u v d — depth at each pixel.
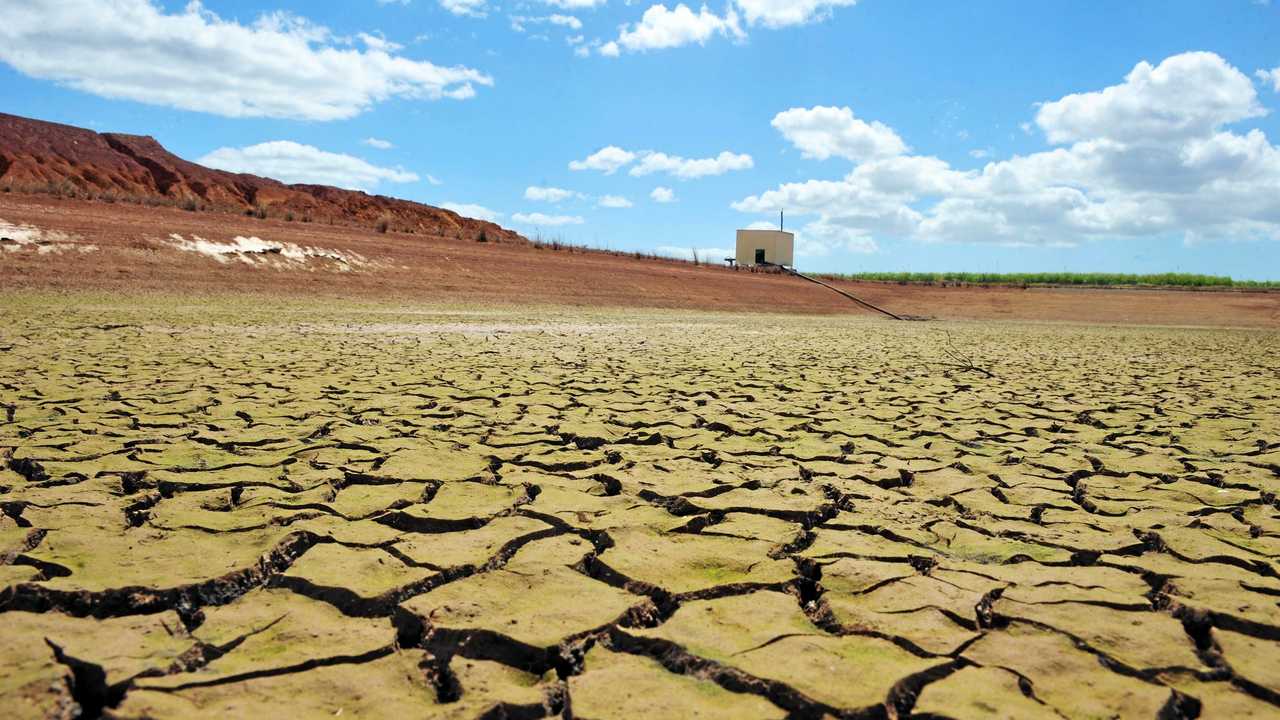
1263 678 2.08
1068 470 4.61
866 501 3.82
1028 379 9.30
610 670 2.08
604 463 4.55
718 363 10.33
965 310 35.00
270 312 17.16
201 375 7.48
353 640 2.21
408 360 9.48
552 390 7.27
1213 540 3.27
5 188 23.73
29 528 3.07
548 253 33.47
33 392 6.26
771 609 2.48
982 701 1.93
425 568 2.75
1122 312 33.34
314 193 52.28
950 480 4.29
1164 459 4.92
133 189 43.84
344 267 23.86
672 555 2.97
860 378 8.95
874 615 2.44
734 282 35.50
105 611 2.42
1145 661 2.16
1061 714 1.88
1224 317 31.67
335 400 6.34
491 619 2.35
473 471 4.22
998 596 2.62
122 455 4.29
